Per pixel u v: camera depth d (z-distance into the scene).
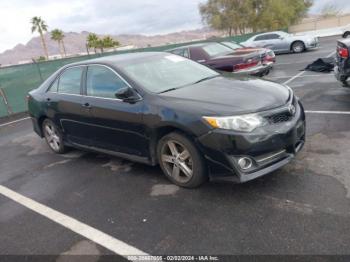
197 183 3.75
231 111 3.38
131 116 4.08
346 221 2.93
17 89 11.69
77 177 4.77
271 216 3.15
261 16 37.91
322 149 4.46
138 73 4.39
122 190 4.15
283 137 3.45
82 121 4.91
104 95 4.53
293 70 11.92
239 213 3.27
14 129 8.91
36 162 5.72
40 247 3.24
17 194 4.53
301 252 2.66
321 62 11.15
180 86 4.25
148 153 4.16
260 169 3.43
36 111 5.88
